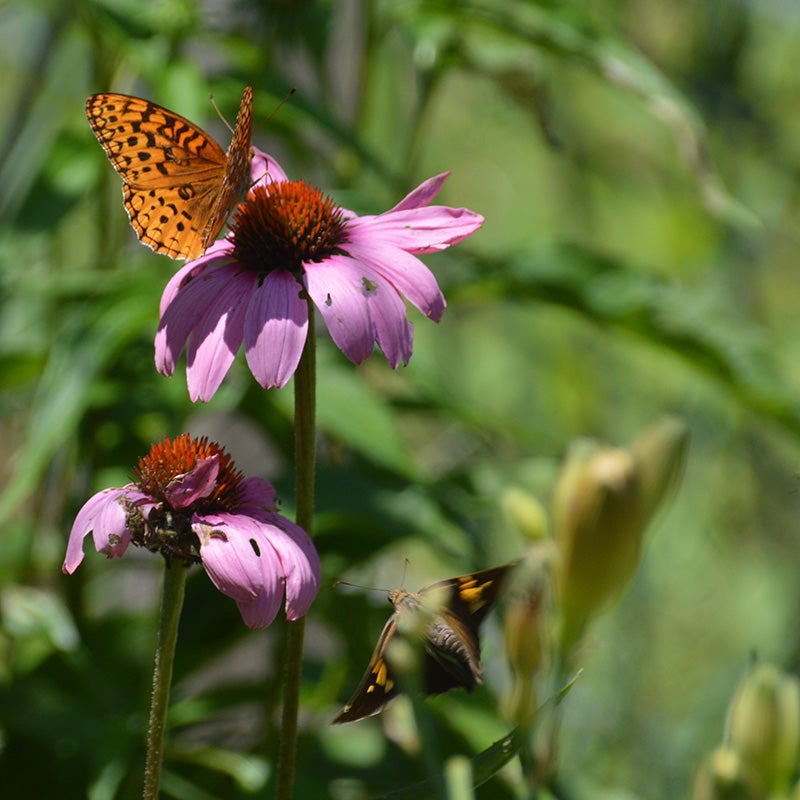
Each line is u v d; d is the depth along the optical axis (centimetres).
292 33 174
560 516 149
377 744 174
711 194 172
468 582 148
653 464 149
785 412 171
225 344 149
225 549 147
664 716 199
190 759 168
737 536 239
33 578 178
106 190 176
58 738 167
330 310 149
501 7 174
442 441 208
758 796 145
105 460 175
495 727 166
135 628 178
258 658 203
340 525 170
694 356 171
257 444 201
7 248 172
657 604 215
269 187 153
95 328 166
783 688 146
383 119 237
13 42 204
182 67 170
